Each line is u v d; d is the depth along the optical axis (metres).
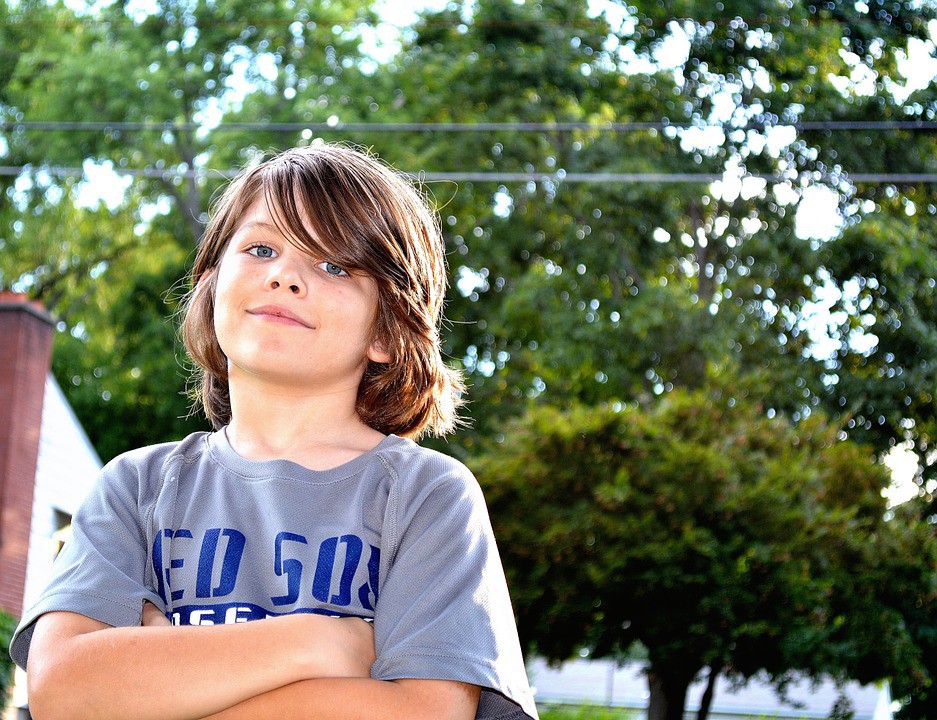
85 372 24.88
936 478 17.41
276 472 1.39
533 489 10.68
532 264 20.88
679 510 10.32
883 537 10.71
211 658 1.22
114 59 21.78
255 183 1.50
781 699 10.56
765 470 10.90
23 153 23.69
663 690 10.59
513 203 20.61
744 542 10.27
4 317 11.68
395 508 1.38
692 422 11.55
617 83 19.48
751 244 17.92
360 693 1.23
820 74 18.89
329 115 21.08
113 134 22.34
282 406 1.43
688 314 17.50
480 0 20.14
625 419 10.91
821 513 10.37
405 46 21.84
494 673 1.29
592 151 19.00
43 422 12.52
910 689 10.72
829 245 17.77
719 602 10.01
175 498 1.40
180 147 22.67
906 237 17.83
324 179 1.46
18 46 24.05
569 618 10.49
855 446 11.87
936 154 18.39
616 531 10.22
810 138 18.47
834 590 10.38
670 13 18.72
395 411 1.55
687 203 18.97
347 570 1.34
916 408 17.72
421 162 20.03
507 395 20.19
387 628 1.31
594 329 17.83
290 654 1.23
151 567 1.38
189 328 1.64
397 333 1.49
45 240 24.23
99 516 1.40
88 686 1.23
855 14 18.50
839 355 17.95
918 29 18.45
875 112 18.59
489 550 1.39
